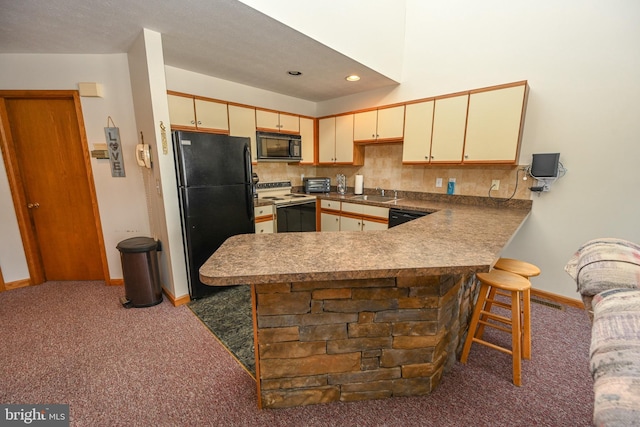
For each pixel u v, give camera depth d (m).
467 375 1.68
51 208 2.89
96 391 1.55
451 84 2.99
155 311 2.40
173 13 1.82
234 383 1.61
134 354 1.85
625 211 2.19
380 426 1.35
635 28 2.01
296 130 4.05
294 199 3.81
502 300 2.64
